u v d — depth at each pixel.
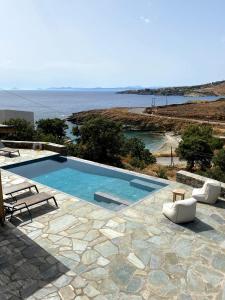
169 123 64.94
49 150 14.21
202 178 8.84
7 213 7.00
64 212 7.07
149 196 8.23
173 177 20.61
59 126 30.14
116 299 4.17
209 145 29.25
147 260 5.12
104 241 5.73
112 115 75.25
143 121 68.69
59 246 5.52
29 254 5.24
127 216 6.89
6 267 4.86
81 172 12.04
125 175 10.86
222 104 94.31
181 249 5.49
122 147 23.45
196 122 62.91
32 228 6.23
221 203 7.83
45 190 8.61
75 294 4.24
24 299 4.12
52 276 4.64
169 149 41.94
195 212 6.63
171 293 4.31
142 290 4.36
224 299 4.06
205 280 4.61
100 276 4.66
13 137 19.17
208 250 5.48
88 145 21.84
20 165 11.99
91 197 9.35
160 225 6.46
